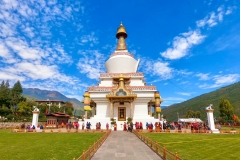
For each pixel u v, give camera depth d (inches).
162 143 712.4
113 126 1306.6
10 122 2043.6
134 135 952.3
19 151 552.4
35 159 458.3
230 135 999.0
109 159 462.6
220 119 2829.7
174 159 379.9
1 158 468.4
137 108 1440.7
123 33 1878.7
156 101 1488.7
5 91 2800.2
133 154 518.3
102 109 1464.1
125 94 1371.8
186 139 819.4
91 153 479.5
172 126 1428.4
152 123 1332.4
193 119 2445.9
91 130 1205.7
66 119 2119.8
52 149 580.1
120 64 1658.5
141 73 1568.7
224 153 541.6
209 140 795.4
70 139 808.3
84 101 1456.7
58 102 4047.7
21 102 2748.5
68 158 466.9
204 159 471.2
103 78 1594.5
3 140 802.2
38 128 1373.0
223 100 2659.9
